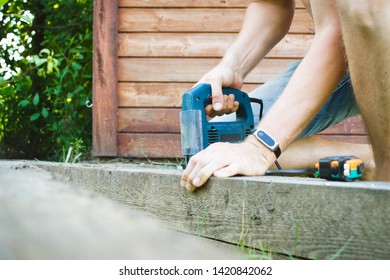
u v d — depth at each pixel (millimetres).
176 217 1286
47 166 2014
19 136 4598
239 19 3523
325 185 892
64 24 4855
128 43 3527
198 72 3533
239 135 1718
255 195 1042
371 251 809
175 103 3527
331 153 1944
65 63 4582
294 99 1276
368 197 814
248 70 1828
